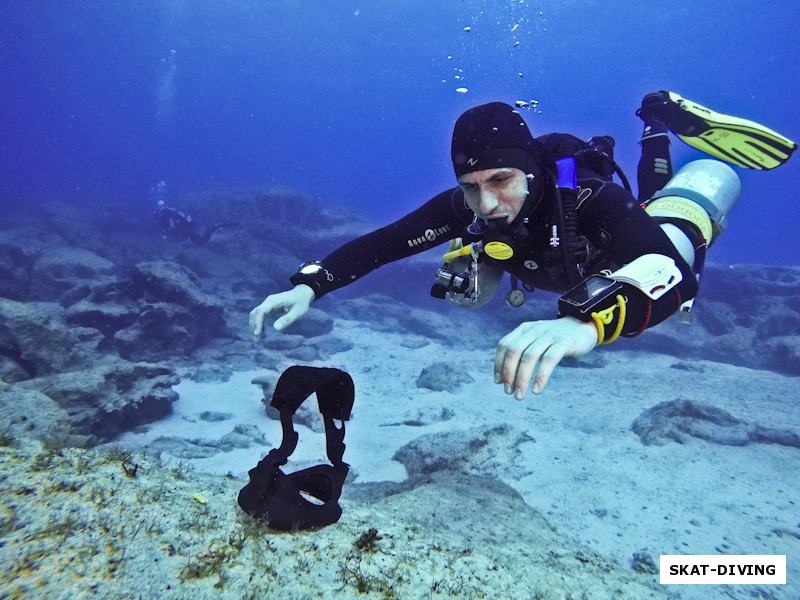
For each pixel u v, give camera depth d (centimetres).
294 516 153
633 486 483
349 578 138
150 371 732
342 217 2152
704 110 345
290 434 153
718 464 527
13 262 1419
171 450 550
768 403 739
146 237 1936
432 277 1518
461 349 1105
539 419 664
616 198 211
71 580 118
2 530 133
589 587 178
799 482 492
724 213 284
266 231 1848
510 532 240
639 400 743
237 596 122
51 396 586
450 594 143
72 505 147
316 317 1191
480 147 204
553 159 226
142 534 138
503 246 222
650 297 162
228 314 1178
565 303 155
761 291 1311
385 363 983
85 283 1140
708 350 1095
